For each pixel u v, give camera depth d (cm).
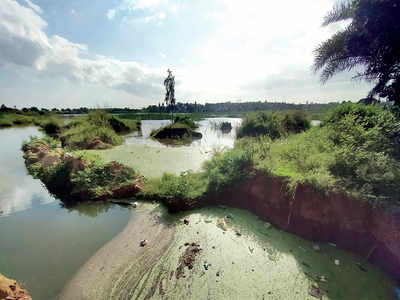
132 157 997
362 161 379
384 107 567
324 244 343
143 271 295
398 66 500
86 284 275
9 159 1004
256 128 1254
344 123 530
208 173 581
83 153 769
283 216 398
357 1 487
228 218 437
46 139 1225
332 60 602
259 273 285
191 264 305
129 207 502
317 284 265
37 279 284
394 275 275
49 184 621
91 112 1964
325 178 360
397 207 291
